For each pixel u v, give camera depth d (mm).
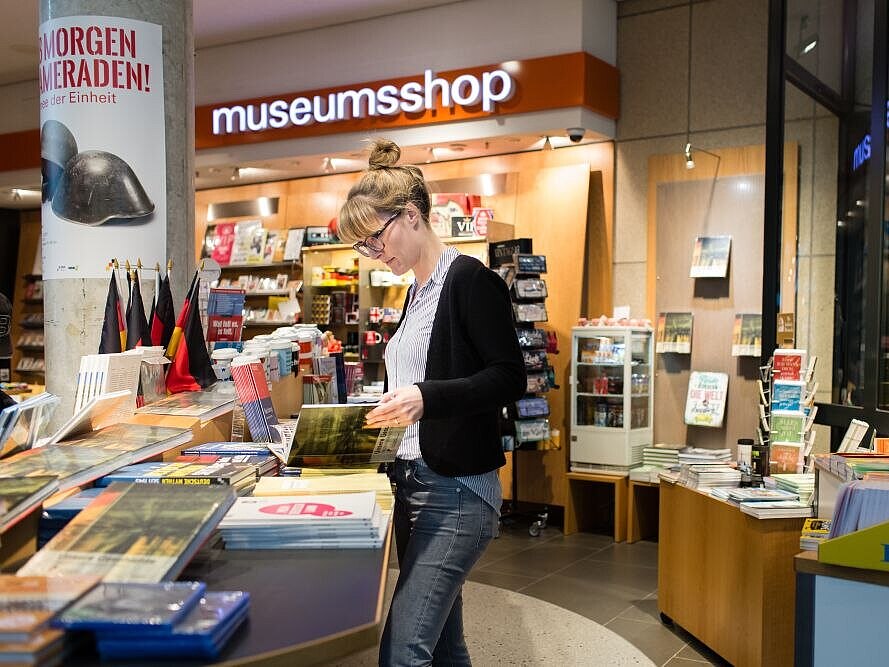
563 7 6809
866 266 4484
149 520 1538
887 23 4309
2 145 9664
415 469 2305
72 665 1138
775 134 5148
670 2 7027
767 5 6625
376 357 8078
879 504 2504
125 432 2279
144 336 3199
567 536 6801
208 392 3119
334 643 1244
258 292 9172
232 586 1474
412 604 2209
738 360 6684
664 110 7078
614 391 6727
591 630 4586
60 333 4172
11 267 11867
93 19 4070
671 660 4180
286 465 2299
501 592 5270
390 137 7551
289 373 3574
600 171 7348
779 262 5172
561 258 7348
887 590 2367
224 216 9672
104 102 4102
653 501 6812
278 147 8125
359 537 1704
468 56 7219
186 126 4457
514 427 6801
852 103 4898
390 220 2318
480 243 7242
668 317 6961
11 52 8523
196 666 1143
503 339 2225
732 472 4277
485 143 7355
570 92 6727
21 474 1755
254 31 8008
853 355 4867
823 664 2449
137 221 4191
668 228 7031
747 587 3814
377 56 7648
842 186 5086
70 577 1315
